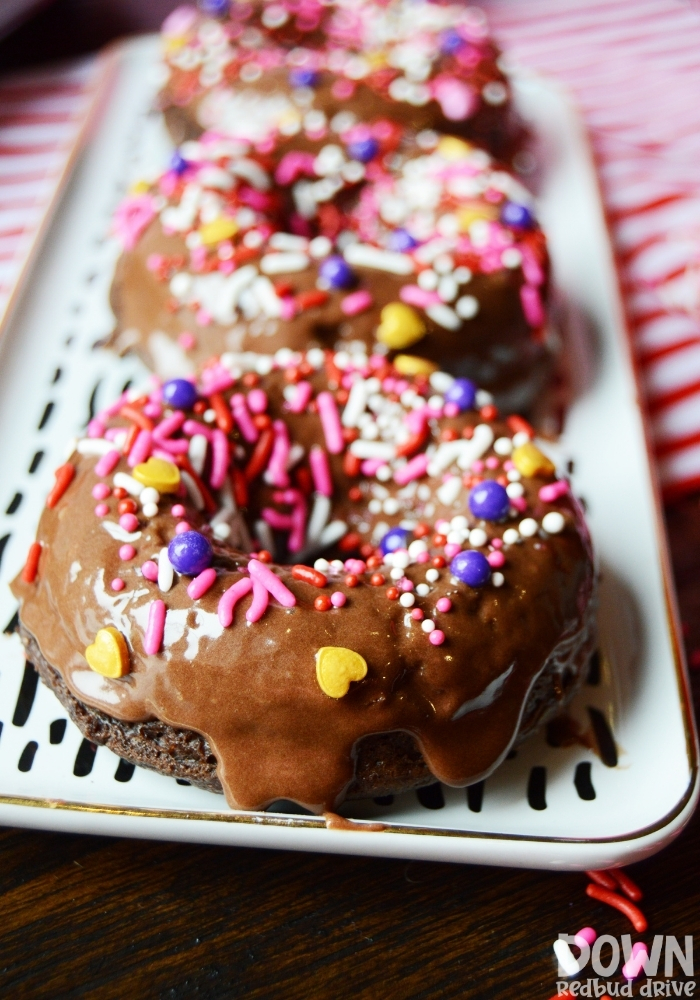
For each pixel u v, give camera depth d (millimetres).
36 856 199
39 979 189
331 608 195
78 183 303
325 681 187
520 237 270
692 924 199
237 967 192
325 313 246
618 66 376
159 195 271
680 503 258
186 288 252
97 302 276
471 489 211
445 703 193
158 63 335
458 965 194
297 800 191
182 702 190
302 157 287
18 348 262
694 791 202
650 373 282
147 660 192
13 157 323
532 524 206
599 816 202
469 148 290
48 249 283
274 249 255
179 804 198
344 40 332
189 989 190
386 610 196
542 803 203
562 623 203
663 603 228
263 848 195
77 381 260
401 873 201
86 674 195
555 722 214
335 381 229
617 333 276
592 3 407
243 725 190
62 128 333
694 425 271
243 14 329
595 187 311
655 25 396
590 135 344
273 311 245
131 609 194
